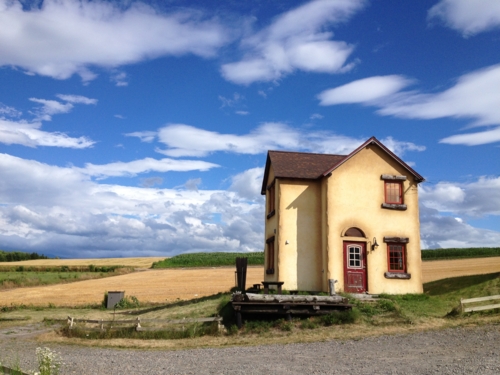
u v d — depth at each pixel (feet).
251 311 61.72
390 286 77.56
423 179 81.25
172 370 42.04
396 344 49.88
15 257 332.60
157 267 221.05
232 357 47.34
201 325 63.05
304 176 81.71
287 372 39.47
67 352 54.49
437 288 84.64
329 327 60.34
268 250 90.84
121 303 102.83
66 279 177.88
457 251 214.48
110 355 51.44
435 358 42.37
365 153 81.25
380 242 78.79
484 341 48.65
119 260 289.53
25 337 68.18
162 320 63.21
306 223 81.00
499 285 73.97
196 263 222.48
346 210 78.79
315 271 79.56
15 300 119.96
